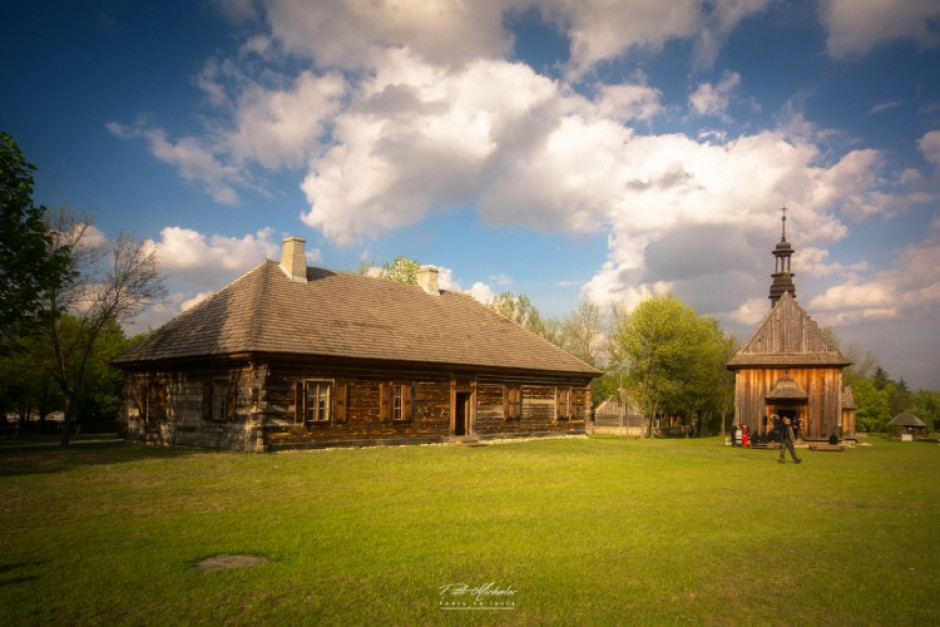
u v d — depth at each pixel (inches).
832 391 1333.7
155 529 375.9
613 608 261.3
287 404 868.0
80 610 247.0
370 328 1031.6
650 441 1421.0
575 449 1021.2
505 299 2576.3
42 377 1454.2
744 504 504.1
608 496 527.2
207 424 913.5
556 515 438.9
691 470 746.8
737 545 365.4
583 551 343.3
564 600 268.5
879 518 456.4
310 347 889.5
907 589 292.4
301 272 1064.8
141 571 294.0
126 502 461.7
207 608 251.0
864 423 2805.1
